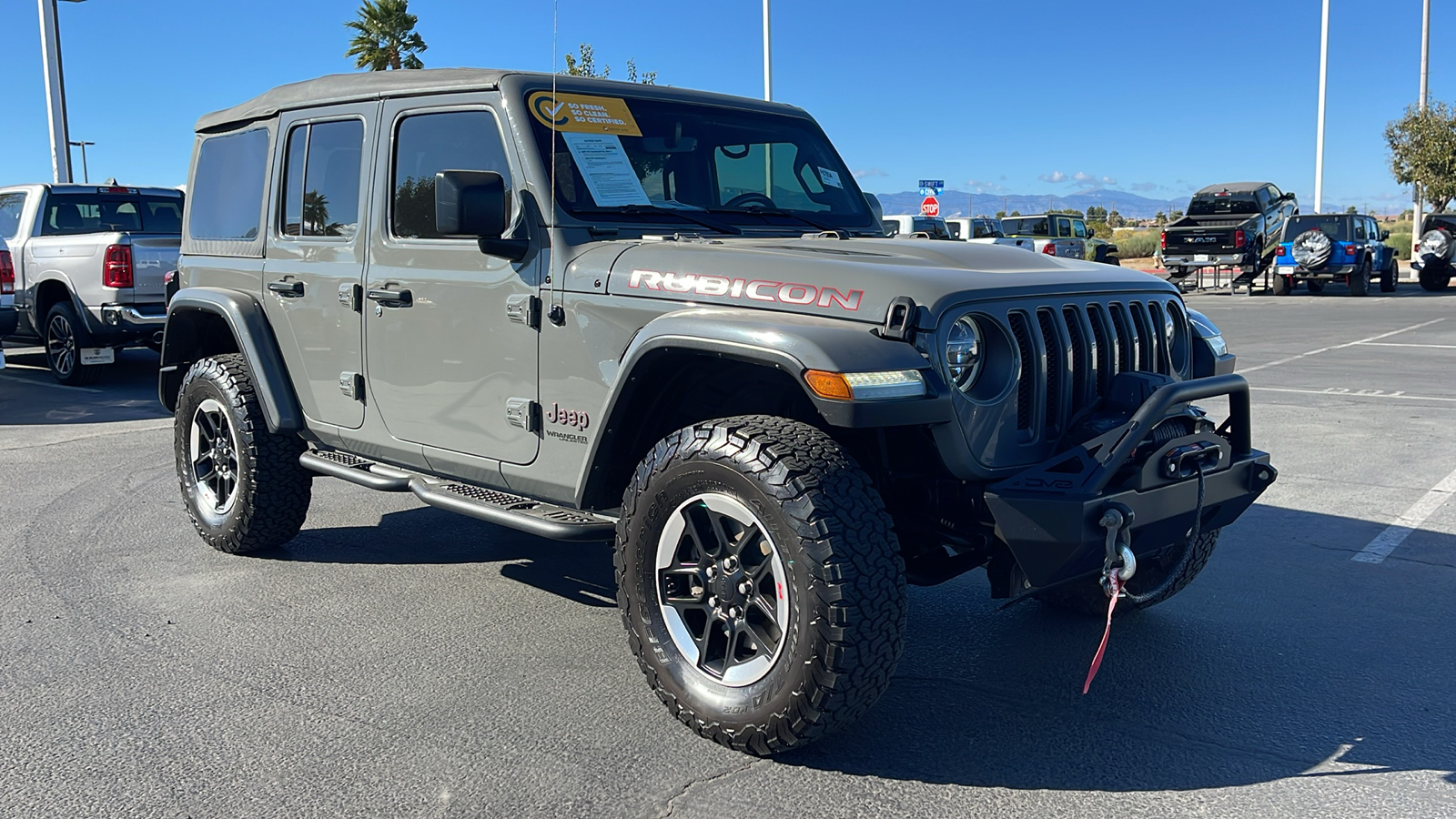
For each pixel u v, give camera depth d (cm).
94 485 657
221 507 511
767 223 423
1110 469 295
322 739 321
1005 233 2878
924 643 402
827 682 287
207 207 527
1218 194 2405
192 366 520
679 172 411
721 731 309
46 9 1803
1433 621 420
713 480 305
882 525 293
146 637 405
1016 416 317
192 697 352
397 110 416
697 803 285
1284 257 2244
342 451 470
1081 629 415
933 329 295
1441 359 1196
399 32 2911
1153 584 407
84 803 285
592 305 347
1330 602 442
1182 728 330
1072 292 336
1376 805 283
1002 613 434
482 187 341
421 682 364
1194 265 2353
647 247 348
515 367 374
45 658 385
